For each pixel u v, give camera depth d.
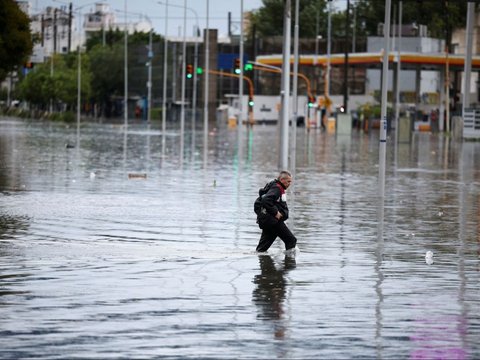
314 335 14.09
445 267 20.03
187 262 20.16
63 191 34.81
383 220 28.19
